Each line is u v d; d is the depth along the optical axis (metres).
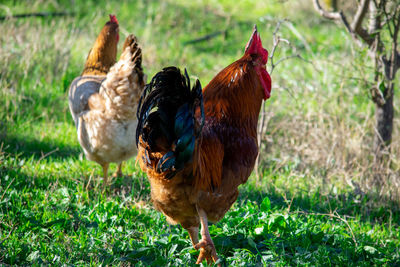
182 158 3.97
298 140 9.05
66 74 10.94
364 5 7.35
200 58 14.60
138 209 6.39
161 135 4.15
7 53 10.24
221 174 4.54
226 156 4.64
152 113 4.16
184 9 18.84
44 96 10.34
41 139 8.67
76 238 5.32
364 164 8.23
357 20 7.58
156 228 5.86
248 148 4.75
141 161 4.41
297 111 9.70
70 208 6.20
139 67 5.97
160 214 6.12
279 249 5.41
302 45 14.70
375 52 7.76
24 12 15.63
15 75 10.38
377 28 7.95
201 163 4.30
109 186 7.02
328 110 9.77
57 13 15.80
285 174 8.35
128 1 18.59
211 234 5.57
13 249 4.89
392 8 7.73
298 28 16.30
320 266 5.09
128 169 7.94
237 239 5.55
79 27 14.41
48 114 9.89
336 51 13.62
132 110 5.95
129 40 6.05
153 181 4.36
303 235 5.68
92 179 7.14
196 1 19.89
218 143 4.54
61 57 11.35
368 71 8.22
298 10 17.70
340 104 9.48
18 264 4.75
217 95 4.84
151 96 4.09
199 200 4.40
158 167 4.08
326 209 7.04
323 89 10.57
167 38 15.45
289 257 5.27
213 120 4.71
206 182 4.37
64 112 9.88
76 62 12.07
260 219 5.89
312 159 8.55
